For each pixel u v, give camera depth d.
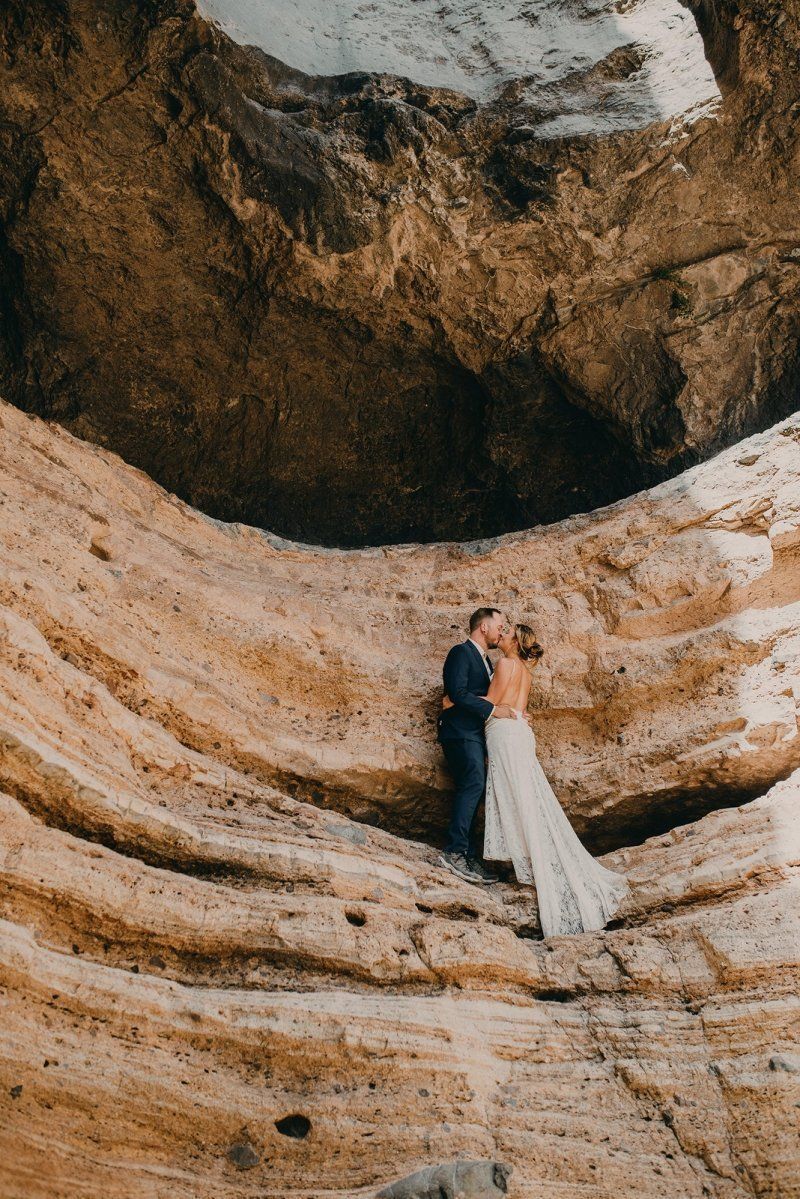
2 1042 3.92
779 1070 4.70
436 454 8.51
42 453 6.50
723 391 8.03
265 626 6.62
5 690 4.75
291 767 6.17
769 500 6.91
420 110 7.53
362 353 8.05
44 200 6.96
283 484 8.23
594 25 8.07
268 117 7.13
